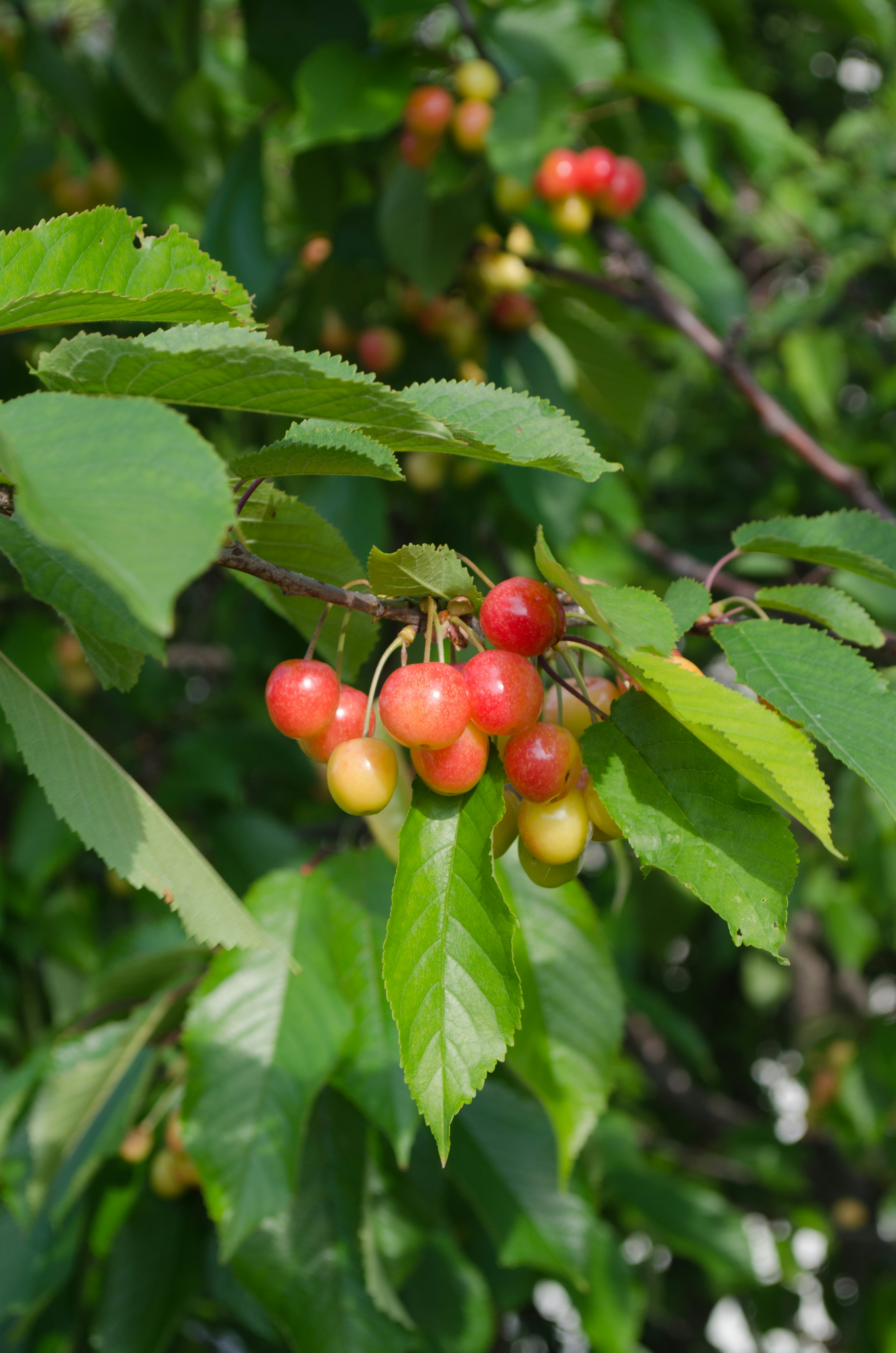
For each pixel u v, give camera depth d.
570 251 1.24
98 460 0.46
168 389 0.52
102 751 0.57
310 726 0.57
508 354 1.10
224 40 1.57
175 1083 0.75
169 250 0.54
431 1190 0.75
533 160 0.92
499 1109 0.79
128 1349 0.73
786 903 0.53
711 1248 1.01
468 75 0.96
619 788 0.54
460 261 1.01
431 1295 0.80
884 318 1.77
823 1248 1.62
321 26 1.04
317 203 1.12
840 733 0.55
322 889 0.71
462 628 0.56
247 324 0.54
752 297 1.91
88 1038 0.74
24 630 1.37
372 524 0.99
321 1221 0.72
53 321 0.52
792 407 1.64
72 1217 0.76
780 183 1.71
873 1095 1.48
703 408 1.82
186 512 0.45
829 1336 1.71
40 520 0.45
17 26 1.26
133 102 1.26
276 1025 0.68
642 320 1.22
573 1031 0.69
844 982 1.82
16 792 1.38
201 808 1.22
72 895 1.24
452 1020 0.53
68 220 0.53
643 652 0.53
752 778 0.52
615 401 1.19
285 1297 0.71
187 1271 0.75
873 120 1.92
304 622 0.62
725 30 1.16
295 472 0.54
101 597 0.56
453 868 0.54
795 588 0.61
